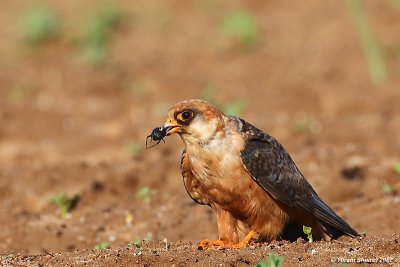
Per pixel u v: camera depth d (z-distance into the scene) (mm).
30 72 23156
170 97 20922
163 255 9312
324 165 14766
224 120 9867
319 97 19891
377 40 22719
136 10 27719
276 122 18281
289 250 9430
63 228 12836
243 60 22766
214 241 10094
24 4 29516
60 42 25344
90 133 18469
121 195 14188
